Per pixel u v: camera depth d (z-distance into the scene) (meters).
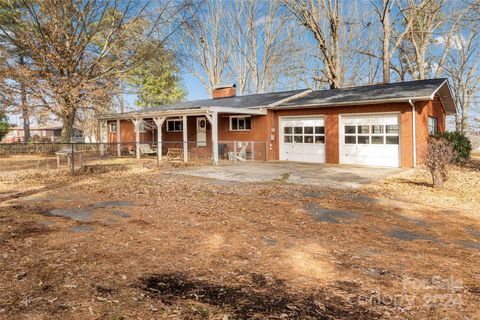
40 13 18.25
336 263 3.89
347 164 15.40
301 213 6.39
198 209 6.68
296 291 3.17
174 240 4.71
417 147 13.51
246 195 8.12
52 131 54.41
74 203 7.33
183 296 3.06
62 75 18.52
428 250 4.40
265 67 36.66
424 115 13.47
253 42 36.75
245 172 12.59
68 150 14.16
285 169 13.59
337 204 7.18
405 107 13.73
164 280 3.40
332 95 17.58
